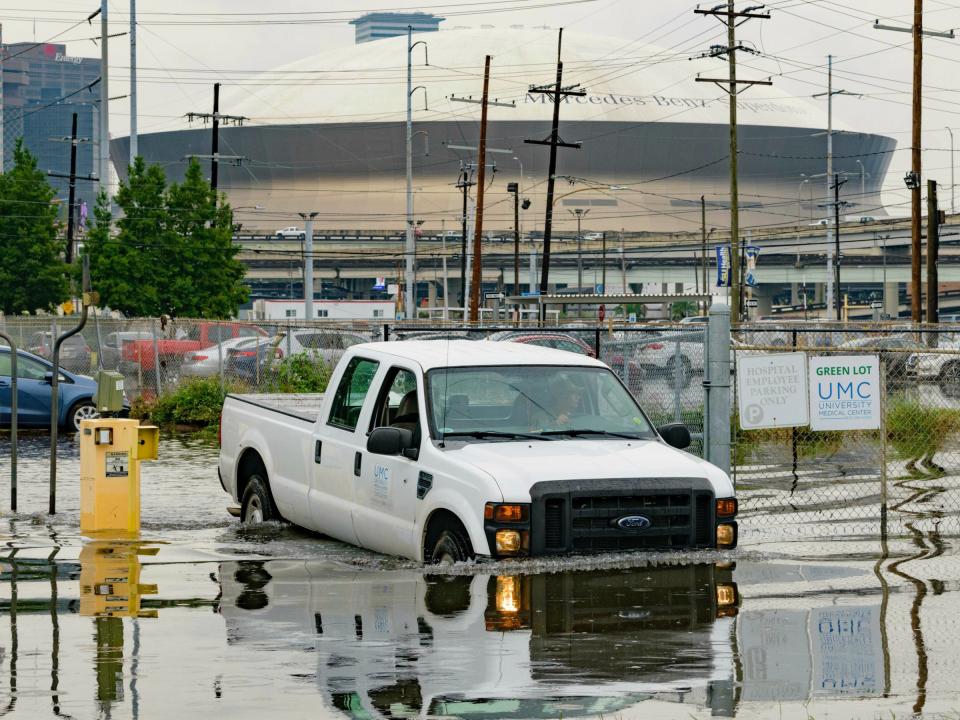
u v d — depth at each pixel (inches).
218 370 1673.2
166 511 732.0
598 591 445.4
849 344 2091.5
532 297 1569.9
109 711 310.5
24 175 3393.2
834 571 504.1
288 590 458.6
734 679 341.7
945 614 422.6
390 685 334.0
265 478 635.5
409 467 502.9
